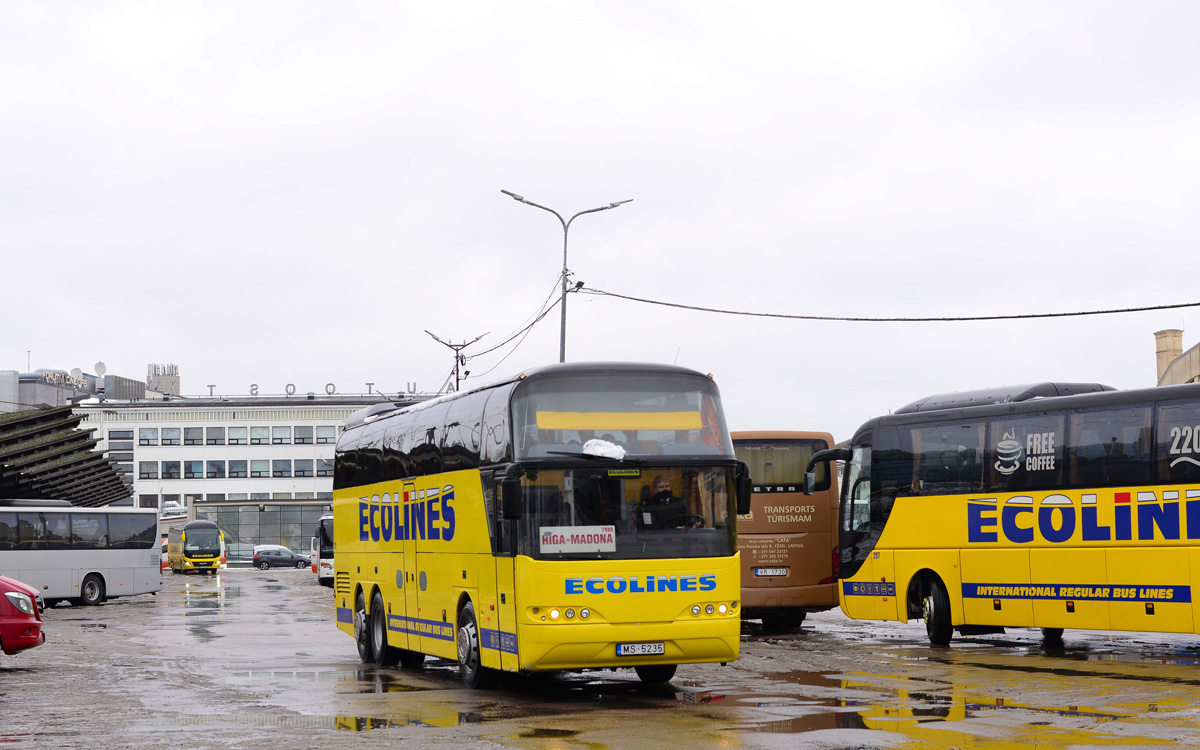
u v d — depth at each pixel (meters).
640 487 14.48
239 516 97.88
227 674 18.00
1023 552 19.31
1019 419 19.61
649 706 13.66
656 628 14.23
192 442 110.69
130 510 45.28
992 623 19.80
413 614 17.98
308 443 111.06
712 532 14.62
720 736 11.31
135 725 12.57
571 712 13.25
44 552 43.53
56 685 16.50
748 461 24.95
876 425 22.17
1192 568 17.03
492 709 13.60
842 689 14.89
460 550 16.11
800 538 24.81
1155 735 11.04
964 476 20.41
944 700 13.66
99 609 39.38
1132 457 17.92
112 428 110.19
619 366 14.89
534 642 14.01
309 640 24.98
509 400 14.66
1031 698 13.76
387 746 11.03
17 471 40.75
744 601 24.45
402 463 18.66
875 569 21.89
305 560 89.94
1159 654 19.19
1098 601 18.19
